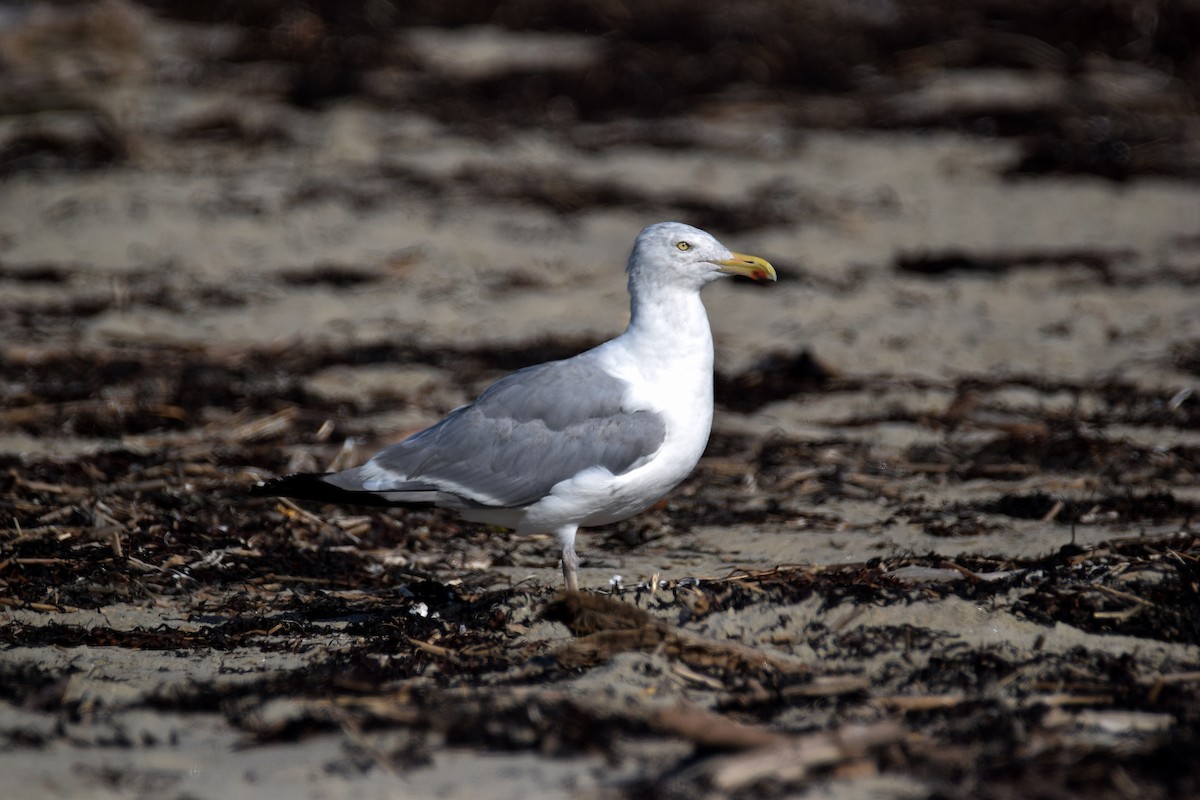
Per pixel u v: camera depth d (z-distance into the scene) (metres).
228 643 8.34
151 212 20.77
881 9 33.09
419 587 9.39
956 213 21.75
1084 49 31.02
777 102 28.61
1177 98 28.20
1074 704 7.21
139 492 11.05
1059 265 19.02
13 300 17.14
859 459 12.39
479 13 32.81
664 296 8.81
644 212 21.64
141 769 6.56
